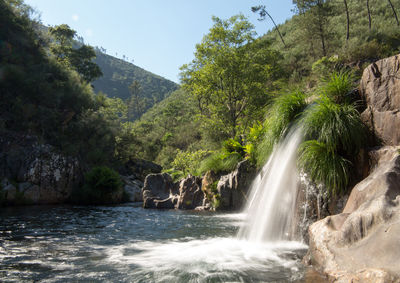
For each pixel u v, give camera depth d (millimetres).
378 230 2703
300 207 5055
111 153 28000
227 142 12523
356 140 4707
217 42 22875
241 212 10125
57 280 3070
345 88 5574
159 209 12297
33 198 17422
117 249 4637
